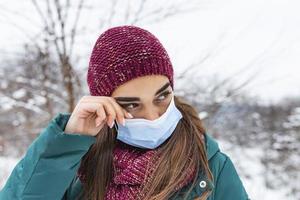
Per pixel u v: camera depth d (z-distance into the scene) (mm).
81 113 1343
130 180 1435
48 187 1375
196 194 1435
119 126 1444
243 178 7980
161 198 1389
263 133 8641
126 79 1369
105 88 1405
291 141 8758
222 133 6961
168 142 1464
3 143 5621
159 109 1419
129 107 1399
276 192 7910
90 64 1473
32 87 4652
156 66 1373
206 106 4566
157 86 1381
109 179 1493
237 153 7938
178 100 1562
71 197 1561
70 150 1364
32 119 5234
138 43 1385
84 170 1545
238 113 6359
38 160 1361
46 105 4707
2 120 5625
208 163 1493
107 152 1512
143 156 1460
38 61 4473
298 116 9148
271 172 8250
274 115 9031
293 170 8289
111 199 1455
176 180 1406
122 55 1372
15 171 1421
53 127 1348
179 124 1497
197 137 1488
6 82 4805
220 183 1507
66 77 4129
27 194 1370
